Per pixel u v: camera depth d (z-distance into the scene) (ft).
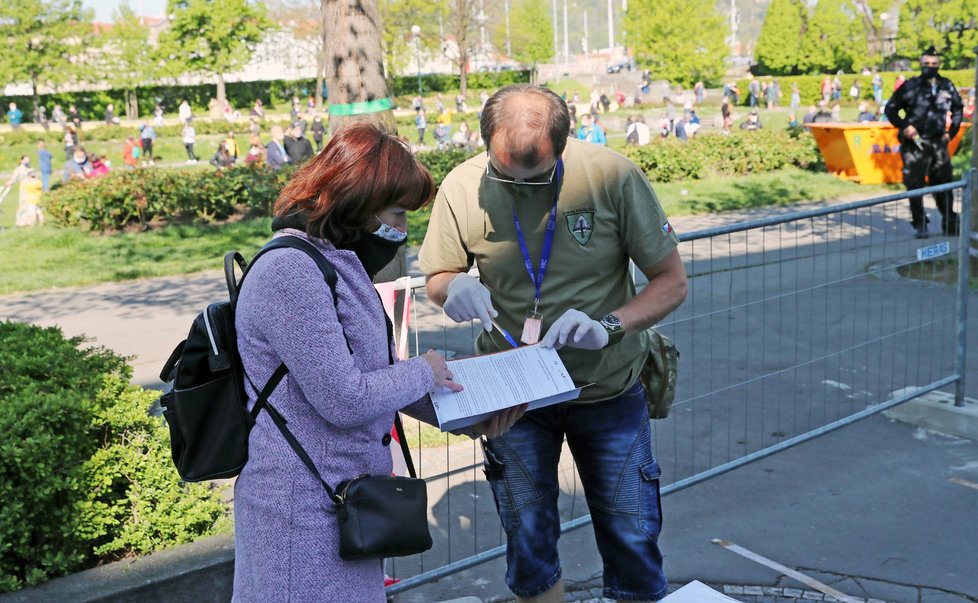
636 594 9.46
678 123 97.60
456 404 7.62
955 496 15.12
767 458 17.01
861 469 16.35
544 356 8.34
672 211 54.03
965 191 17.17
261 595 6.77
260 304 6.46
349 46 18.89
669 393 9.93
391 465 7.26
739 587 12.50
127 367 14.06
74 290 38.29
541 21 211.20
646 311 8.79
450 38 169.48
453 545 13.85
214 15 167.02
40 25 158.81
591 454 9.52
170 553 10.75
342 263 6.75
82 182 54.49
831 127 61.67
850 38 201.26
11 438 10.43
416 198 6.89
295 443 6.63
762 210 54.19
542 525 9.61
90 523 10.91
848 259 31.81
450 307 8.51
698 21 195.72
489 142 8.24
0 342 14.70
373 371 6.80
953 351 23.15
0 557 10.19
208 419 6.72
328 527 6.73
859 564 13.00
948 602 11.96
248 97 185.37
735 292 30.19
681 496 15.48
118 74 167.22
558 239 8.95
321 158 6.69
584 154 8.87
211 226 53.88
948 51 177.78
